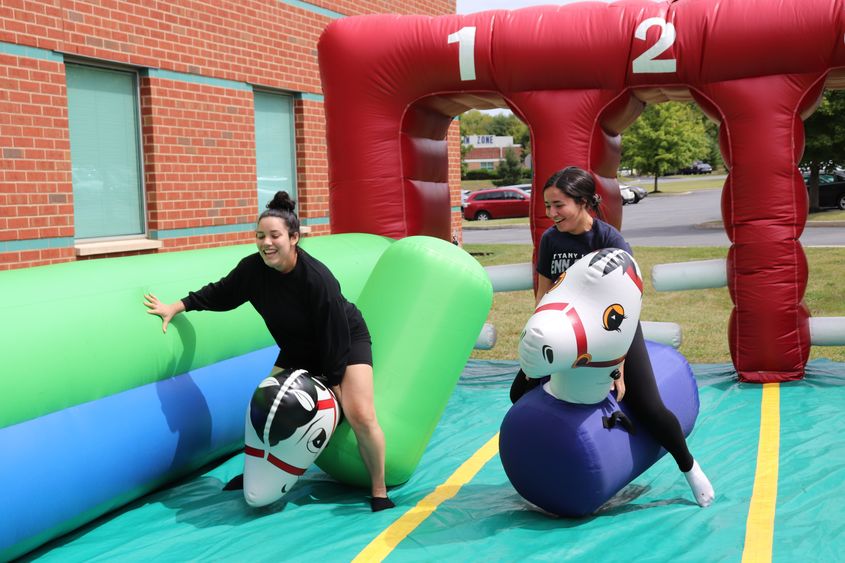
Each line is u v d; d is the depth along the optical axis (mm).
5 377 3617
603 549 3688
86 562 3754
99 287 4383
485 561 3602
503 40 6758
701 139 48031
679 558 3561
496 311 11641
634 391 4020
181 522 4223
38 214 7500
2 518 3529
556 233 4047
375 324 4801
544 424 3957
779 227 6484
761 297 6602
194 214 9242
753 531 3824
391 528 3996
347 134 7258
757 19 6246
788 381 6703
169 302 4641
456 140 14508
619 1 6746
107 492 4090
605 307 3615
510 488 4660
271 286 4156
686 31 6422
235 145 9781
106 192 8422
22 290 4039
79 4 7797
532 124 6875
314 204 11180
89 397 4043
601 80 6668
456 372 4824
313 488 4703
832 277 12641
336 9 11430
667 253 17203
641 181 63719
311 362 4363
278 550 3756
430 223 7641
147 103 8664
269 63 10250
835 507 4082
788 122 6371
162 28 8719
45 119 7523
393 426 4574
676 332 7055
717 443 5301
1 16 7094
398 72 7074
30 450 3684
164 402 4480
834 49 6156
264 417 4047
